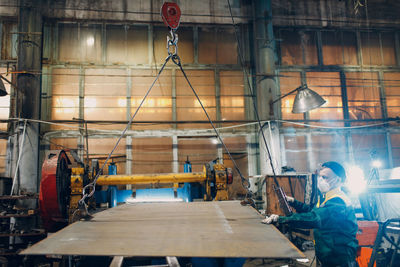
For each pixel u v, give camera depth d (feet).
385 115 31.24
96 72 28.60
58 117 27.50
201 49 30.45
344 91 31.22
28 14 26.76
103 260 16.55
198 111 29.48
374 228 13.03
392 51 32.96
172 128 28.78
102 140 27.76
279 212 17.51
